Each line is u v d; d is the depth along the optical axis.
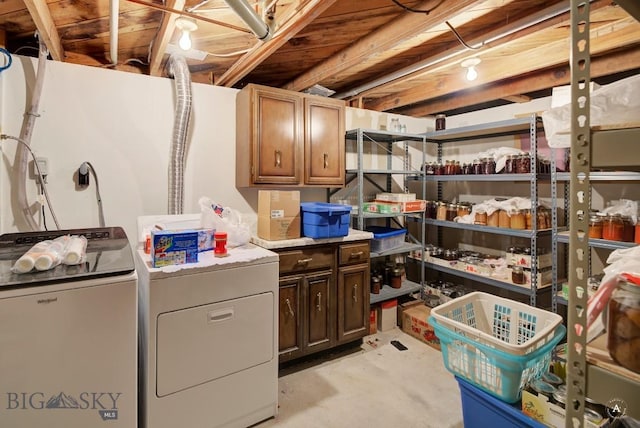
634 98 0.78
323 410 1.97
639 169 0.65
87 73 2.23
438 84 3.13
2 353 1.26
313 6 1.63
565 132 0.95
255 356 1.85
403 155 3.79
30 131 2.03
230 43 2.42
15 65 2.04
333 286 2.51
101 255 1.63
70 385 1.37
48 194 2.14
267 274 1.90
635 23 2.00
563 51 2.30
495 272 2.85
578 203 0.67
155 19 2.08
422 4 1.84
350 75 3.10
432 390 2.16
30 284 1.29
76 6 1.89
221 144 2.73
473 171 3.04
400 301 3.37
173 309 1.60
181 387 1.63
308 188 3.21
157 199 2.49
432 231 4.03
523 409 1.30
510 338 1.77
